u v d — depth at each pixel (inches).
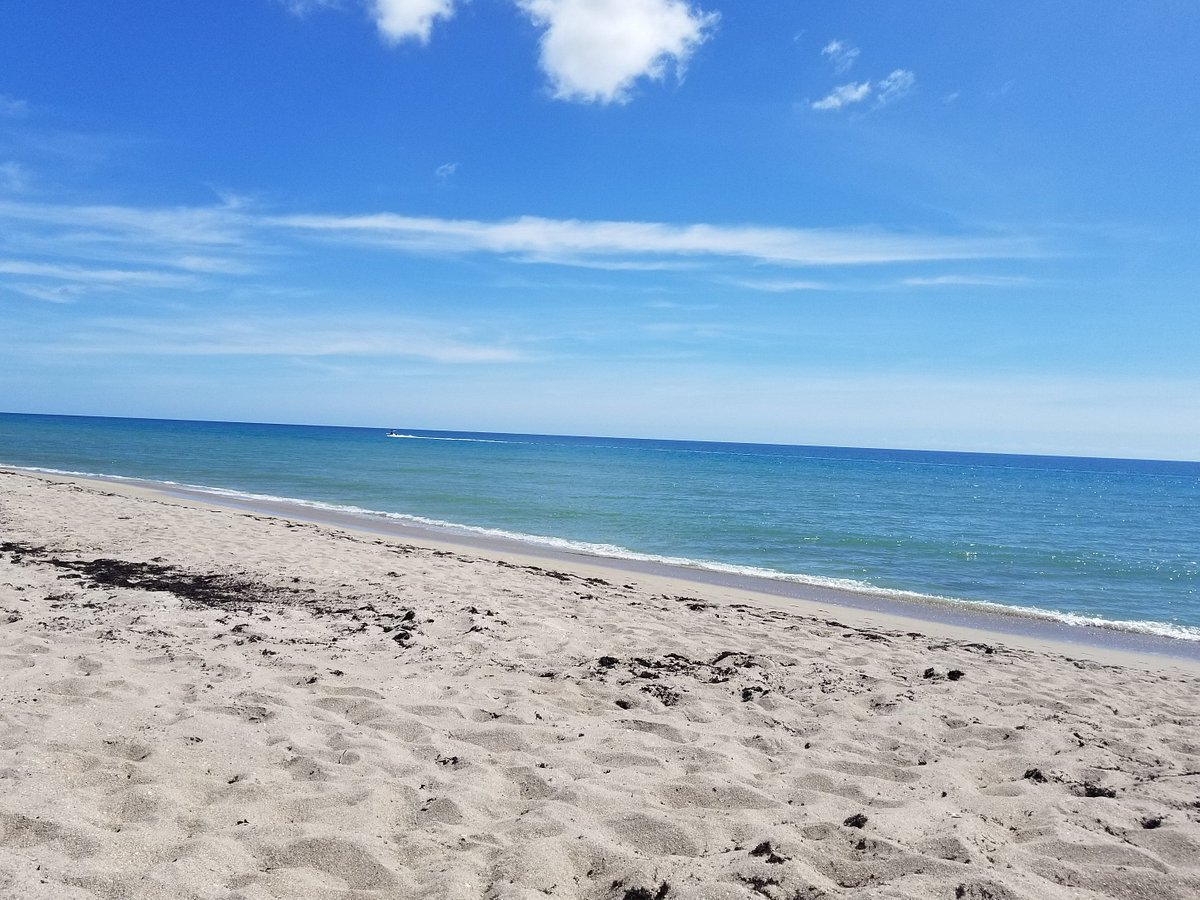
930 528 959.6
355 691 213.8
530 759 172.2
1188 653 401.1
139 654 233.1
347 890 113.7
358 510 882.8
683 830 137.3
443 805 144.3
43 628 254.7
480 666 249.8
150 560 402.6
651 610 373.1
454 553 557.3
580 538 738.2
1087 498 1927.9
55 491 716.7
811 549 732.0
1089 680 294.7
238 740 168.2
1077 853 134.4
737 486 1635.1
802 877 119.1
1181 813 154.6
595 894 117.3
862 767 178.2
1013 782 172.6
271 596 337.7
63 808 128.5
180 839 124.4
